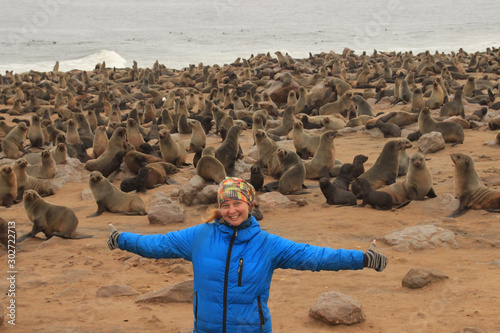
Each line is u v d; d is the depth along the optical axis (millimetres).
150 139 21172
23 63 66188
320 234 9148
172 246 3727
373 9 170125
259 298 3574
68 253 8758
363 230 9266
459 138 16672
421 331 5098
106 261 8219
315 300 6227
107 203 11672
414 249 8062
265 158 14867
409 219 9883
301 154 16422
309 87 35625
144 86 40500
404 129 19297
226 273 3535
